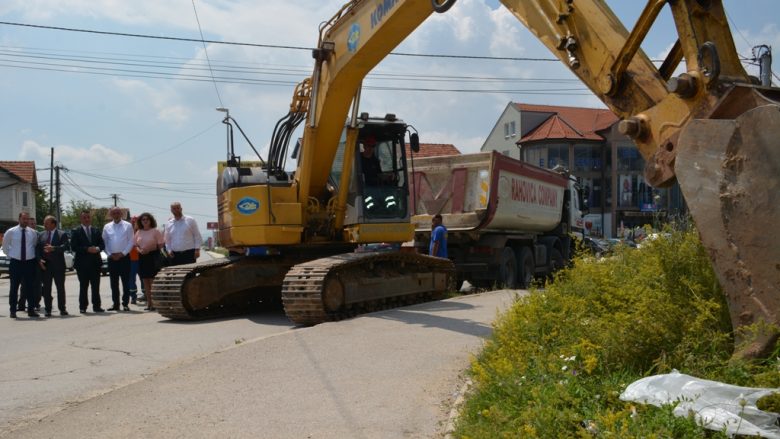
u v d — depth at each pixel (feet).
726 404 13.74
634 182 184.96
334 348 26.50
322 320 34.88
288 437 17.26
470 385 19.92
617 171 184.44
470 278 58.85
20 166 214.48
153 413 19.40
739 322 15.42
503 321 24.17
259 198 39.99
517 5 23.21
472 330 29.73
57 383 24.73
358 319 33.04
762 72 78.28
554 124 189.26
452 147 135.64
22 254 44.73
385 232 40.96
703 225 15.92
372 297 38.27
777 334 14.74
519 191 60.44
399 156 41.88
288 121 41.37
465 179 56.80
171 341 32.99
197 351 30.22
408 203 41.86
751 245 15.14
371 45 33.81
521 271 62.13
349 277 37.06
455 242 58.23
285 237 39.86
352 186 41.09
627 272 23.00
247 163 49.01
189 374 23.24
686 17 17.25
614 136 184.34
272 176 42.39
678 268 19.75
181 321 40.45
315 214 40.88
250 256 42.78
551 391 16.21
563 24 21.27
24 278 44.98
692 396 14.24
